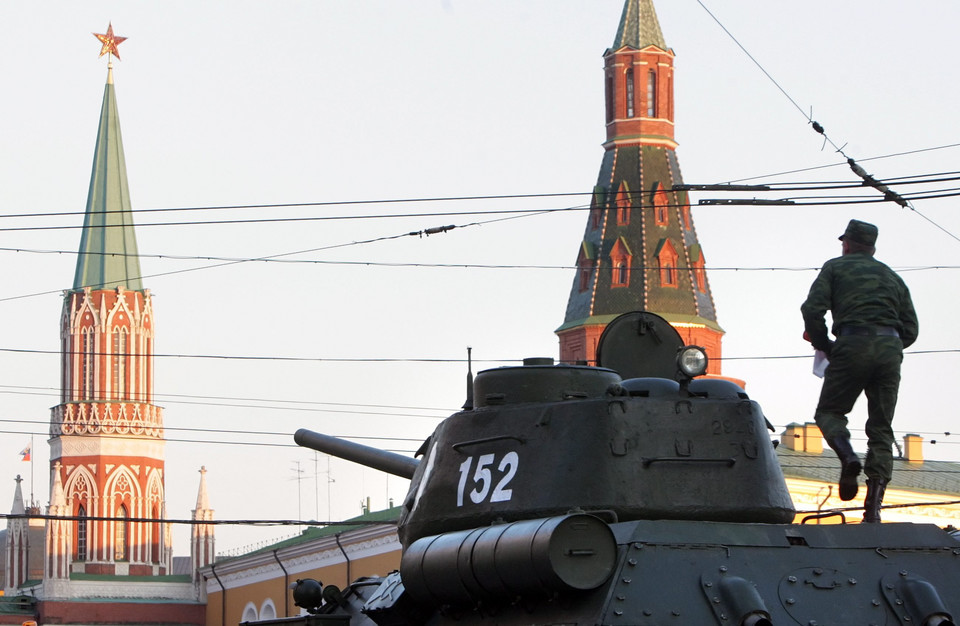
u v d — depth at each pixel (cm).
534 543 1401
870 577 1470
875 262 1684
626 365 1920
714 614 1392
